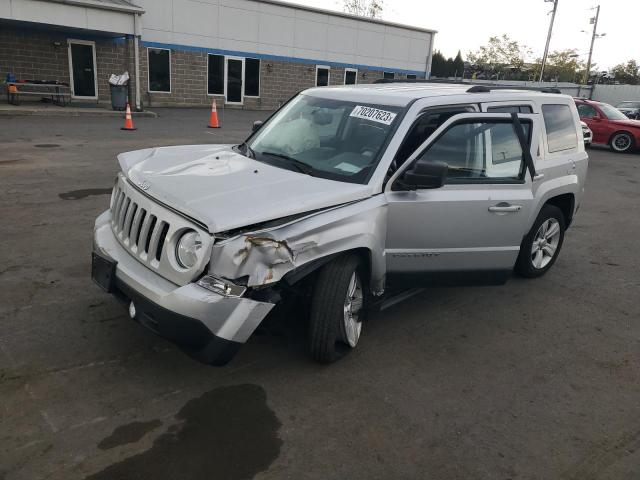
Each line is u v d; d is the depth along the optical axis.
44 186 7.88
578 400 3.48
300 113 4.48
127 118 14.73
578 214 8.81
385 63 30.75
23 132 12.86
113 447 2.75
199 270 2.94
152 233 3.20
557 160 5.12
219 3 23.91
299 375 3.52
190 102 24.31
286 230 3.06
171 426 2.94
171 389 3.27
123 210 3.55
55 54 19.97
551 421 3.24
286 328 4.09
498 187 4.21
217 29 24.17
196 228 2.97
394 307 4.75
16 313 4.02
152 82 23.06
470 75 61.53
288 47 26.69
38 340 3.68
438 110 4.08
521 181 4.38
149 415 3.02
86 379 3.29
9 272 4.75
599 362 4.00
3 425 2.84
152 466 2.65
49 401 3.06
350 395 3.35
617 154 17.34
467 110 4.24
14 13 16.53
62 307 4.16
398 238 3.86
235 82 25.52
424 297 5.00
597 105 18.30
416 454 2.87
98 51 20.81
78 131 13.71
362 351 3.91
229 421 3.02
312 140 4.13
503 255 4.35
